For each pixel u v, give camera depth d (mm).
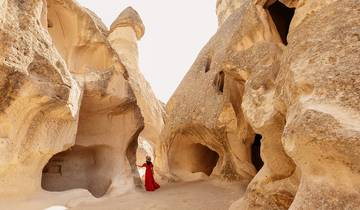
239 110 8539
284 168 4188
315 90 2789
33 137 6395
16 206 5805
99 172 9180
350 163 2225
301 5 4082
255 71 5805
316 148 2469
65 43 10562
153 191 8461
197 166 11938
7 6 5750
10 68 5516
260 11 6445
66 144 7305
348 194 2197
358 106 2395
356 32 2805
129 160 9680
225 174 9023
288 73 3414
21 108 5938
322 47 3023
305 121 2602
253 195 4398
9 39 5609
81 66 10445
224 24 11641
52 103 6438
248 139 8531
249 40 6863
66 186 8602
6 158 5730
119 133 9500
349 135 2252
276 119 4285
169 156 11477
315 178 2531
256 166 9430
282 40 6254
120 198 7426
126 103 9594
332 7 3328
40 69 6219
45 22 7805
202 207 6102
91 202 6867
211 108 9266
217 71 9578
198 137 10352
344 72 2635
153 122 19266
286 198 3930
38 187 6711
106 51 10297
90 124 9250
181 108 11062
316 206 2336
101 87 8930
